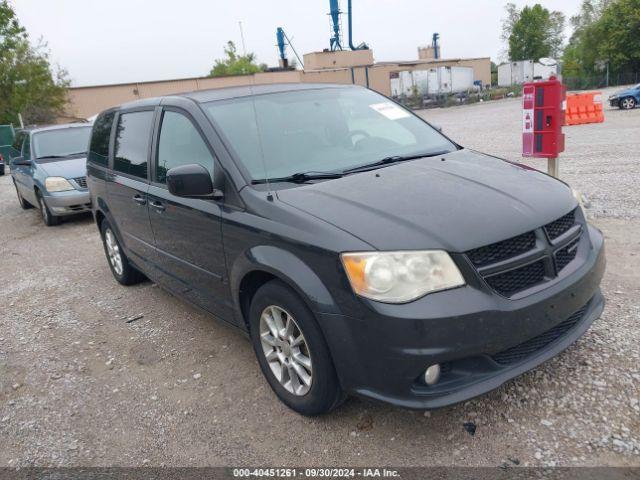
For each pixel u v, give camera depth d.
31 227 10.05
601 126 16.73
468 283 2.59
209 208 3.51
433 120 29.27
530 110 6.14
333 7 61.00
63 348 4.49
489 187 3.14
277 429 3.11
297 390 3.14
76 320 5.09
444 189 3.09
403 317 2.50
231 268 3.40
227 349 4.15
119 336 4.61
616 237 5.63
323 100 4.23
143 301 5.40
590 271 3.04
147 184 4.41
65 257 7.59
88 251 7.77
